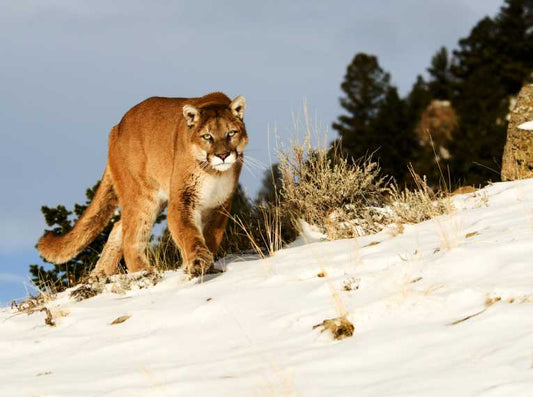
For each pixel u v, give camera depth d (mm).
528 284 9461
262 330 10391
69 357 10953
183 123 16609
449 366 8008
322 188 18000
